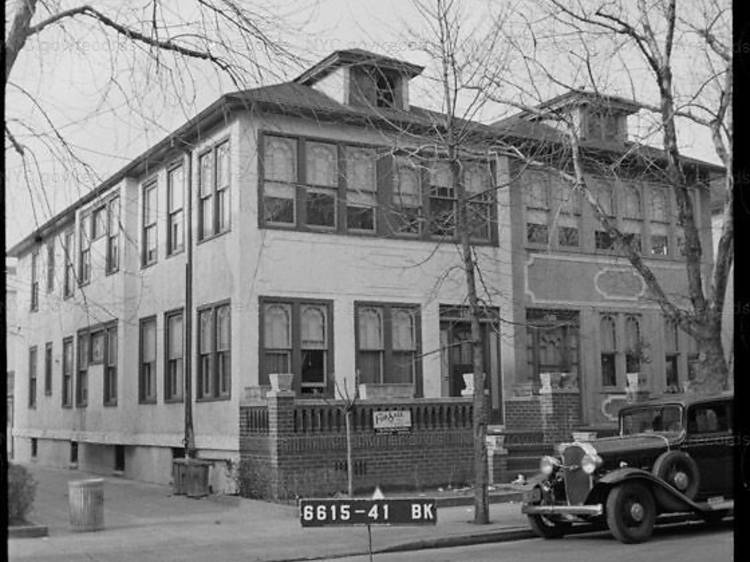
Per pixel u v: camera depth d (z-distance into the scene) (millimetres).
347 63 19641
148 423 23281
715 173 24578
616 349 23641
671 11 15203
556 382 20625
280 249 19281
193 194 21203
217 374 19766
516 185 22422
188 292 21031
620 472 12383
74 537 13383
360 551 12148
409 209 20828
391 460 18188
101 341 26469
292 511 15648
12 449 36062
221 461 19359
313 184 19797
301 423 17453
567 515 12883
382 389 19188
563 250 22984
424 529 13680
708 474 13328
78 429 28172
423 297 20750
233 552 12055
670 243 24828
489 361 21781
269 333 19094
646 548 11820
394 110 19844
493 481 18859
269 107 16281
